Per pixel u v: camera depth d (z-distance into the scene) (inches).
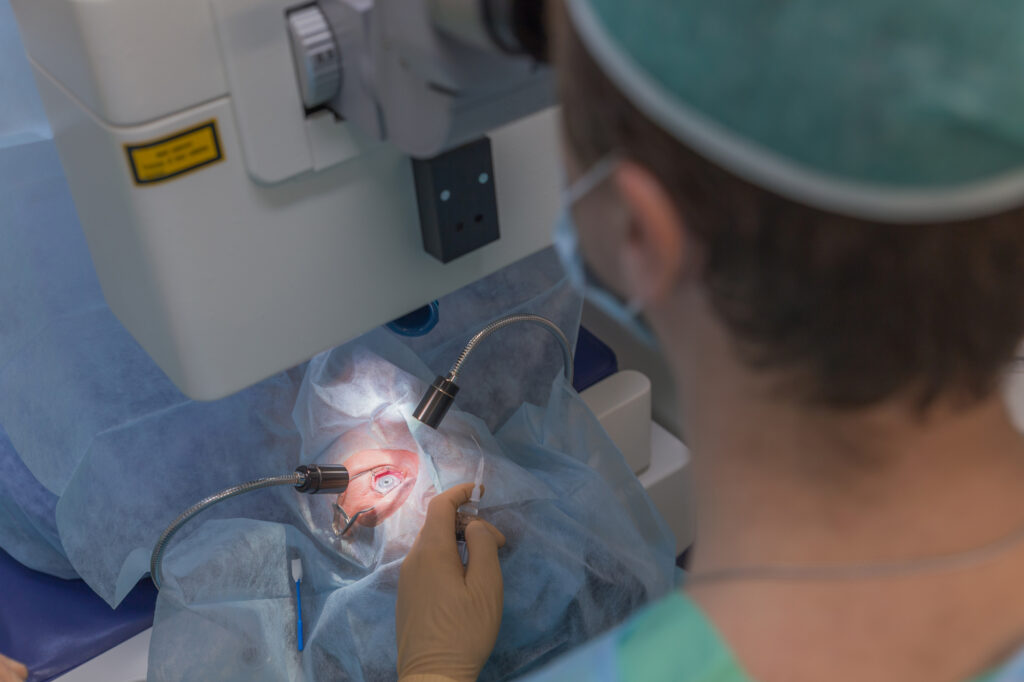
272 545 44.6
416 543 40.4
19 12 26.6
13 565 49.8
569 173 14.4
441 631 36.2
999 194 10.7
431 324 40.3
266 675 41.0
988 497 13.4
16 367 48.6
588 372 55.1
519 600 41.7
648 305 14.5
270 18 24.6
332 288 30.2
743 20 10.8
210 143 25.7
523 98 24.2
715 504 14.9
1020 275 11.9
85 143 26.9
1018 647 12.7
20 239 47.9
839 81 10.4
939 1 10.2
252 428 48.6
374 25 23.2
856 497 13.4
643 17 11.5
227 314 28.6
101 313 49.3
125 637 46.3
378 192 29.4
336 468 42.5
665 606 14.6
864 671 12.9
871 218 11.1
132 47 23.4
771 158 11.0
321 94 26.0
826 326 12.1
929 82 10.2
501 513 43.5
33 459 47.6
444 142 23.8
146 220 26.0
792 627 13.3
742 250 12.0
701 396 14.6
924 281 11.6
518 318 43.9
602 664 14.1
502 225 32.9
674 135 11.7
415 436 46.4
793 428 13.5
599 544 43.7
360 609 41.5
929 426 13.1
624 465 49.4
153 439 47.1
